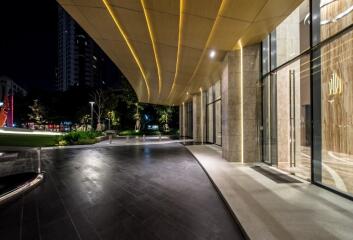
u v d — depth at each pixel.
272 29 8.66
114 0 7.17
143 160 12.81
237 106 10.86
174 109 51.41
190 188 7.21
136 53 12.53
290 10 7.17
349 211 4.94
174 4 7.03
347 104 6.60
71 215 5.20
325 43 6.40
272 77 10.12
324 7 6.98
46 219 5.00
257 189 6.53
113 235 4.29
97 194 6.67
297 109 9.68
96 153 16.09
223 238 4.15
